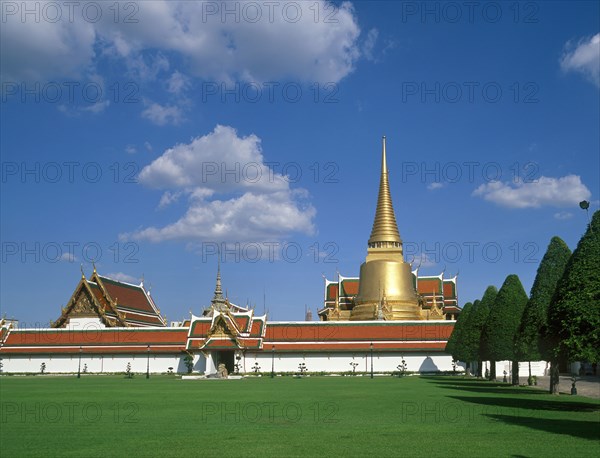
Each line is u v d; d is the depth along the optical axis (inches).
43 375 4648.1
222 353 4771.2
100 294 5231.3
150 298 6033.5
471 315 3553.2
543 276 2272.4
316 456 944.3
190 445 1053.8
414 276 6373.0
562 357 2025.1
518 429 1235.2
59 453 984.3
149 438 1135.0
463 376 4143.7
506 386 2787.9
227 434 1182.3
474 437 1129.4
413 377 4077.3
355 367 4522.6
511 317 2716.5
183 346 4638.3
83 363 4690.0
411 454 957.8
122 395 2245.3
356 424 1331.2
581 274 1652.3
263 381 3508.9
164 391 2496.3
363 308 5659.5
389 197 6053.2
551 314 1724.9
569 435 1149.7
